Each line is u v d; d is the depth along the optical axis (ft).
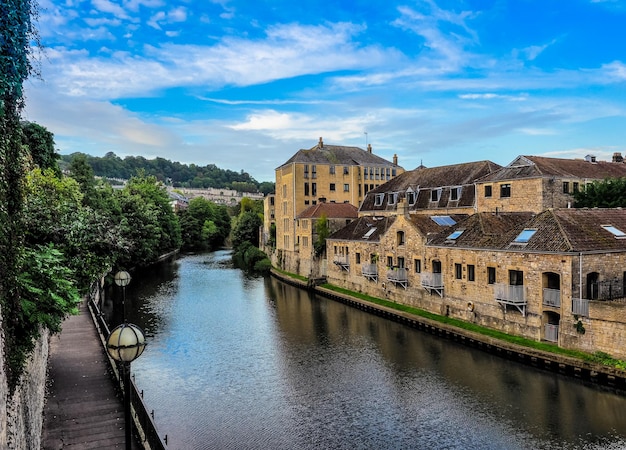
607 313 79.10
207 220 411.75
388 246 142.10
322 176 251.60
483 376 82.33
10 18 30.73
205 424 66.23
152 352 97.96
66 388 63.57
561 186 128.36
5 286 34.14
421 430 63.98
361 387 78.84
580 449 57.88
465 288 111.65
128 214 201.77
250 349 100.22
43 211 58.75
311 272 197.47
